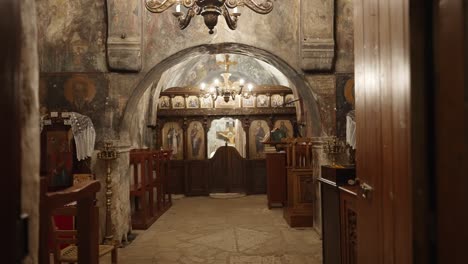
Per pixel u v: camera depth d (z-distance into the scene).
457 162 0.96
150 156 7.48
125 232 5.95
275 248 5.46
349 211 2.81
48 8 5.83
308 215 6.67
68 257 3.57
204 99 11.34
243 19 6.04
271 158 8.66
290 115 11.48
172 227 6.93
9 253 0.78
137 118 8.87
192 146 11.41
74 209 3.38
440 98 1.06
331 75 6.10
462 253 0.93
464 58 0.93
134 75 5.91
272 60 6.22
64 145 5.51
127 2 5.75
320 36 5.95
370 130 1.90
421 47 1.15
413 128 1.15
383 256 1.66
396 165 1.44
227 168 11.32
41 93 5.82
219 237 6.14
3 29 0.77
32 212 0.95
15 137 0.81
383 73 1.63
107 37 5.82
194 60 12.17
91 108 5.84
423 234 1.14
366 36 1.93
